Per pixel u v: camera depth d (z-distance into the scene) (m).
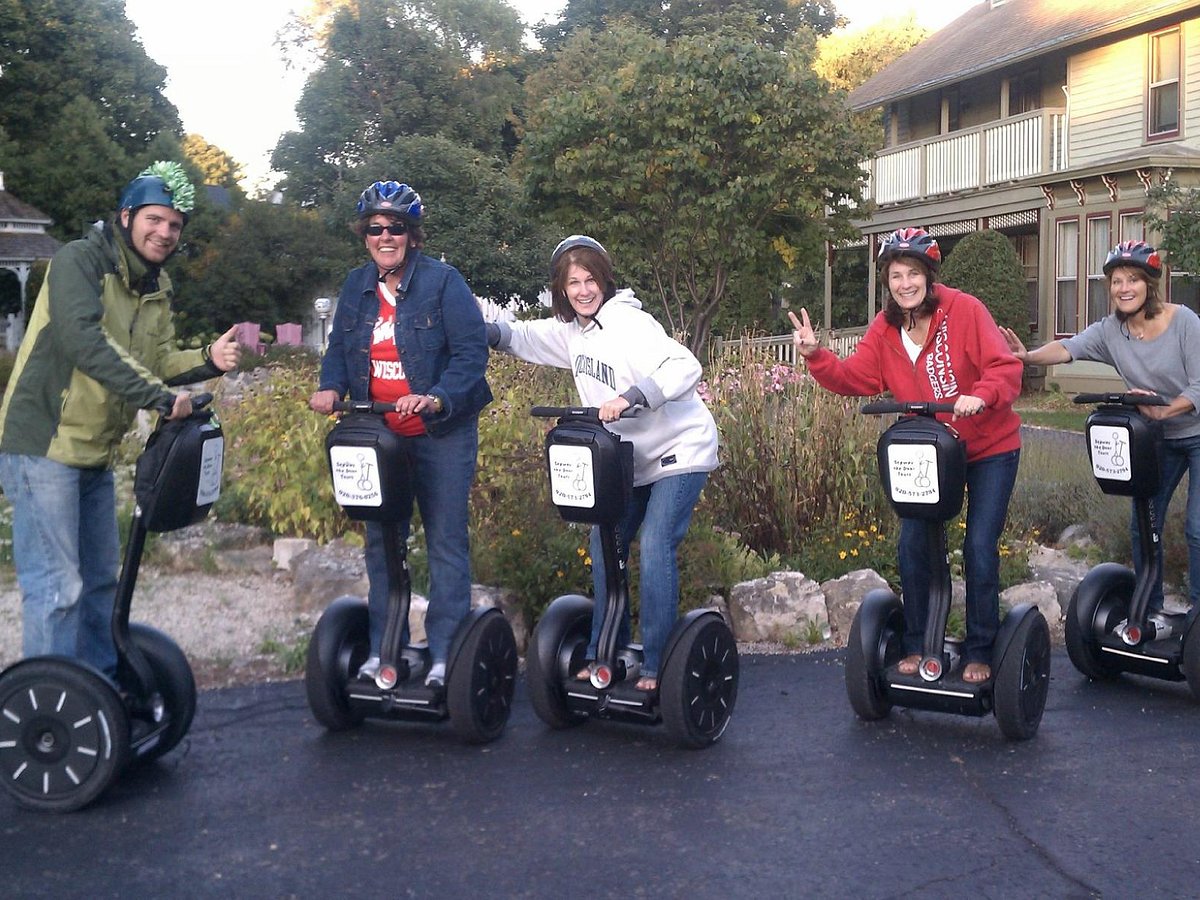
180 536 7.88
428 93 37.84
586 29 38.38
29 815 4.02
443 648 4.77
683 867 3.71
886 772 4.55
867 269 29.20
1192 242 16.56
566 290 4.79
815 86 17.97
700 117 17.66
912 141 27.77
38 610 4.16
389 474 4.44
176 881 3.57
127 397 4.02
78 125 34.47
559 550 6.49
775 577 6.64
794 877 3.65
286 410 8.82
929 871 3.71
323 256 31.94
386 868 3.67
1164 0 20.72
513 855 3.78
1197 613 5.38
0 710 4.03
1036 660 4.95
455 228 29.83
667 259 18.64
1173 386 5.60
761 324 26.55
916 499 4.71
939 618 4.95
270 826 3.96
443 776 4.44
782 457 7.72
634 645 4.98
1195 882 3.65
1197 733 5.07
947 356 4.95
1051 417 17.97
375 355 4.79
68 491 4.20
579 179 18.14
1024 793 4.35
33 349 4.16
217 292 31.20
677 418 4.80
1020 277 22.16
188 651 5.87
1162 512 5.70
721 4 41.66
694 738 4.72
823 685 5.69
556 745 4.80
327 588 6.68
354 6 37.91
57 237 34.41
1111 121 22.20
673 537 4.78
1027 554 7.55
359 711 4.83
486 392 4.84
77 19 36.78
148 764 4.50
